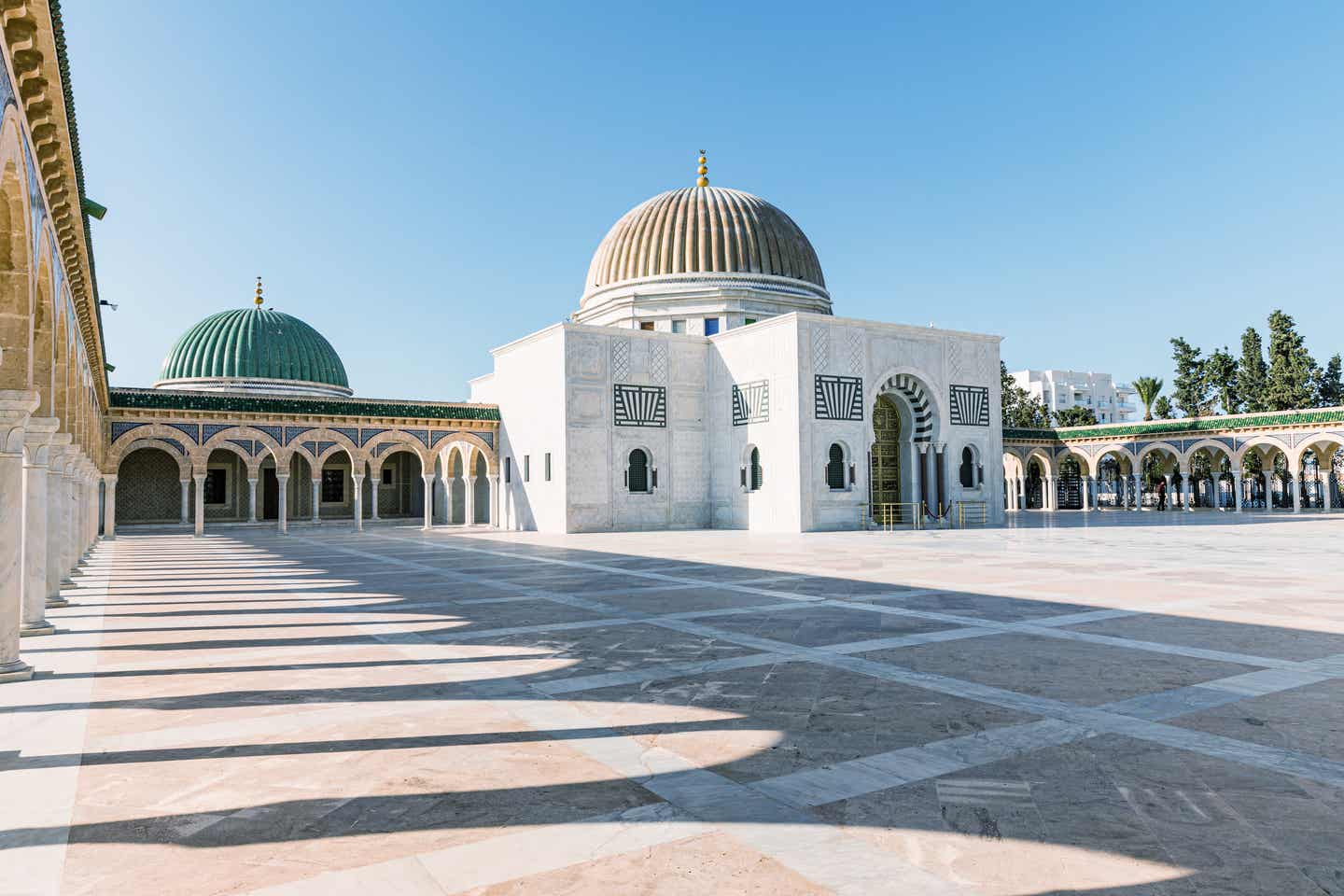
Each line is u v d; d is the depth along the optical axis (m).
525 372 33.59
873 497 31.75
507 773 4.57
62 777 4.55
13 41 6.82
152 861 3.49
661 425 32.56
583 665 7.29
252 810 4.07
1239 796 4.12
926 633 8.59
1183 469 45.69
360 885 3.26
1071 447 50.88
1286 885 3.21
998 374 34.06
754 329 31.19
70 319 12.55
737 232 37.19
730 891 3.18
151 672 7.19
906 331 31.59
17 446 7.18
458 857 3.51
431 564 17.44
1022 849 3.54
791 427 29.17
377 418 33.41
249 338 44.50
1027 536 25.14
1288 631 8.56
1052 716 5.55
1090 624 9.03
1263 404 54.50
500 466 35.62
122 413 28.91
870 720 5.51
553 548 21.89
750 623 9.34
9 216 7.57
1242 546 20.25
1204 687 6.29
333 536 29.67
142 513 39.06
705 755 4.84
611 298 37.81
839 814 3.95
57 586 11.42
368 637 8.79
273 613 10.52
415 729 5.43
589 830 3.79
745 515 31.55
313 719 5.70
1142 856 3.47
